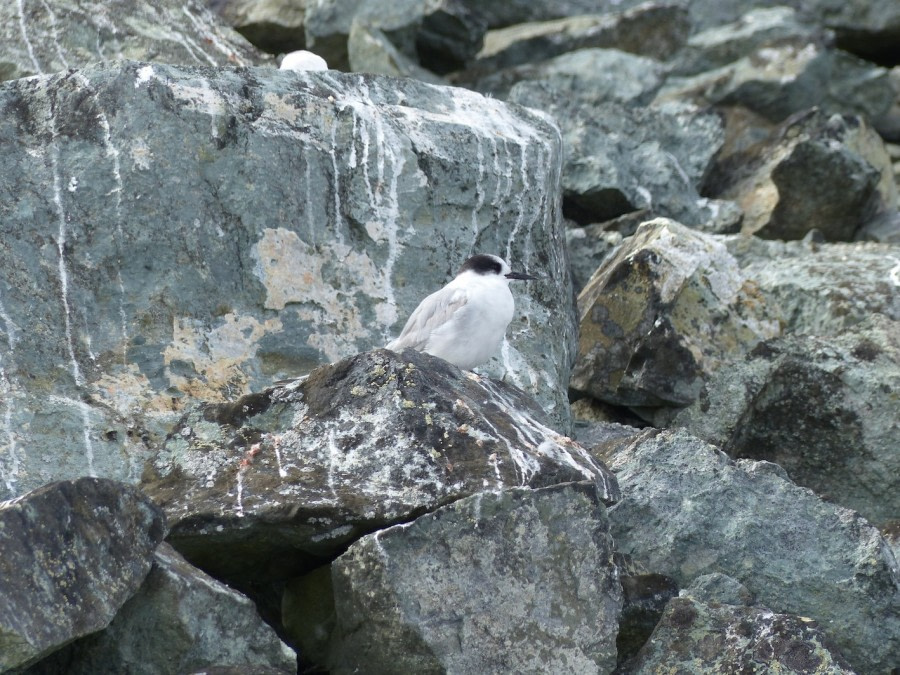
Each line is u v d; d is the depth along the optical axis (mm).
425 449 10586
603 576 10094
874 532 11617
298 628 10578
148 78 13266
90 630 8602
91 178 12945
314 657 10469
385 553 9641
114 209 12914
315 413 11039
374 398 10945
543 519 10047
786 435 15844
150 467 10836
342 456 10633
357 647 9836
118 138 13070
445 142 14836
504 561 9859
